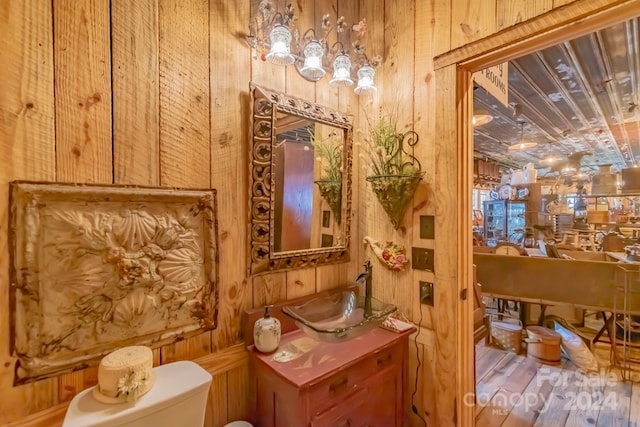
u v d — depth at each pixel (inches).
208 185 47.0
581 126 162.1
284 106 54.2
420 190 60.0
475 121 115.8
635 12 38.3
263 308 52.8
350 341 53.3
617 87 112.5
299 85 58.4
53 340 34.6
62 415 35.3
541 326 110.2
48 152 34.5
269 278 55.0
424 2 58.9
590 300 101.4
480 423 69.1
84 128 36.6
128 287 39.6
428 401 59.2
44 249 34.1
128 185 39.6
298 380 41.8
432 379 58.5
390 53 64.6
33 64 33.6
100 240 37.6
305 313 56.4
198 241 46.0
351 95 68.5
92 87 37.1
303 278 60.6
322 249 62.2
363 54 61.9
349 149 66.8
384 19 65.8
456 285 54.7
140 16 40.6
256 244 52.1
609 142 202.2
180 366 41.7
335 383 45.5
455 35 54.2
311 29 55.7
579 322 125.4
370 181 62.6
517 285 113.7
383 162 60.8
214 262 47.4
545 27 43.6
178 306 44.0
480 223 265.0
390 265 63.1
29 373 33.1
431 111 58.1
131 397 33.6
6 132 32.2
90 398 33.9
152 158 41.7
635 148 224.1
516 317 136.1
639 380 86.5
